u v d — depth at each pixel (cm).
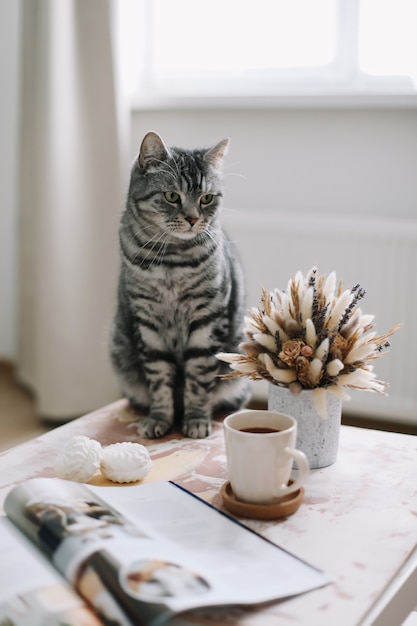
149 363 147
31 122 261
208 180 147
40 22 244
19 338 288
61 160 251
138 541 85
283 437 97
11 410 275
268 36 256
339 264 234
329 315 113
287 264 242
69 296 260
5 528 92
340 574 87
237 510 100
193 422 136
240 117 257
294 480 106
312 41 250
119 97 250
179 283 143
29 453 123
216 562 85
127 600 74
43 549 86
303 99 240
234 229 246
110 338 163
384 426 242
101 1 242
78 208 255
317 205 252
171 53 272
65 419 267
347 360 112
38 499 93
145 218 146
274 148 254
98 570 79
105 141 251
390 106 231
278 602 81
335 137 244
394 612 85
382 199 242
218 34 263
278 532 96
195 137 266
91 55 246
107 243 259
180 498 101
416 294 226
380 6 237
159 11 270
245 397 157
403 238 223
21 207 274
